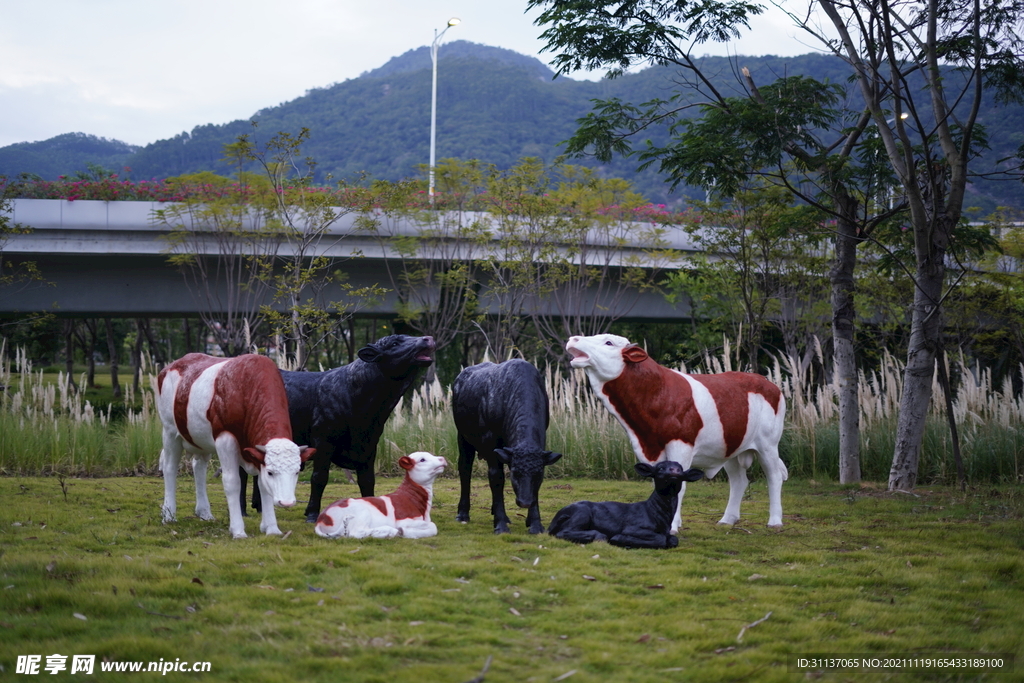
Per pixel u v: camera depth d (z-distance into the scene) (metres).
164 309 19.11
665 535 6.29
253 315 19.22
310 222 16.77
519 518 7.70
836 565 5.86
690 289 17.75
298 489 9.80
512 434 6.45
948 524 7.68
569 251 17.31
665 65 10.75
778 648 4.09
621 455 11.61
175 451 6.92
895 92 9.40
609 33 10.05
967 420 11.73
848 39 10.02
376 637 4.03
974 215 18.42
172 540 6.11
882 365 13.25
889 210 10.56
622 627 4.32
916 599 5.06
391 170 125.56
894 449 10.78
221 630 4.05
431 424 12.11
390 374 6.99
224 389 6.21
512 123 136.62
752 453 7.48
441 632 4.13
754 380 7.32
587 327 20.75
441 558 5.56
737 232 13.21
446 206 18.66
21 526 6.63
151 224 17.38
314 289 18.73
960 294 16.61
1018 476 10.72
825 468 11.65
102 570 4.99
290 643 3.89
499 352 17.31
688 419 6.81
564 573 5.27
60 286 18.66
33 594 4.46
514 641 4.06
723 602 4.84
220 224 16.81
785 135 9.67
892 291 16.28
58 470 11.09
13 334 24.58
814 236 11.79
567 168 17.23
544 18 10.41
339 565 5.27
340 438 7.23
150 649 3.76
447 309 19.97
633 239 19.00
